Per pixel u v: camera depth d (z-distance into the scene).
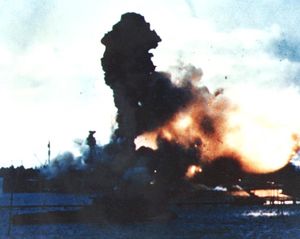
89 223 139.12
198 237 111.50
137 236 113.31
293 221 149.62
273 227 133.12
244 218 159.00
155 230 125.38
